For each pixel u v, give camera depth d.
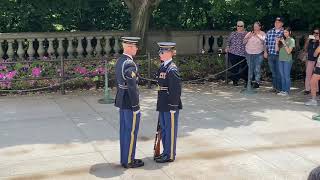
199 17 13.88
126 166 6.10
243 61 11.44
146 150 6.82
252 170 6.05
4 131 7.74
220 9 12.38
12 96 10.34
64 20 13.10
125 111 5.99
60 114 8.81
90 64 11.27
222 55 12.41
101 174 5.90
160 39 12.98
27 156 6.57
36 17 12.75
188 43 13.03
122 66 5.93
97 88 11.16
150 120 8.39
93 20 13.53
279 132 7.71
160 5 13.49
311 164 6.28
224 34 13.23
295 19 12.93
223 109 9.25
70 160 6.40
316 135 7.55
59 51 12.25
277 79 10.89
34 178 5.79
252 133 7.65
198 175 5.88
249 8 12.31
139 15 12.09
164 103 6.17
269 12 12.70
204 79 12.07
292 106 9.55
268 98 10.30
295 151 6.78
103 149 6.86
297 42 12.95
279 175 5.89
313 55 10.45
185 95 10.52
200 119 8.49
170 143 6.25
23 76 10.70
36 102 9.77
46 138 7.37
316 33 10.38
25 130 7.80
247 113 8.95
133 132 6.03
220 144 7.08
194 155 6.59
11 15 12.41
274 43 10.73
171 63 6.16
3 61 10.80
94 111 9.04
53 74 10.88
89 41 12.39
